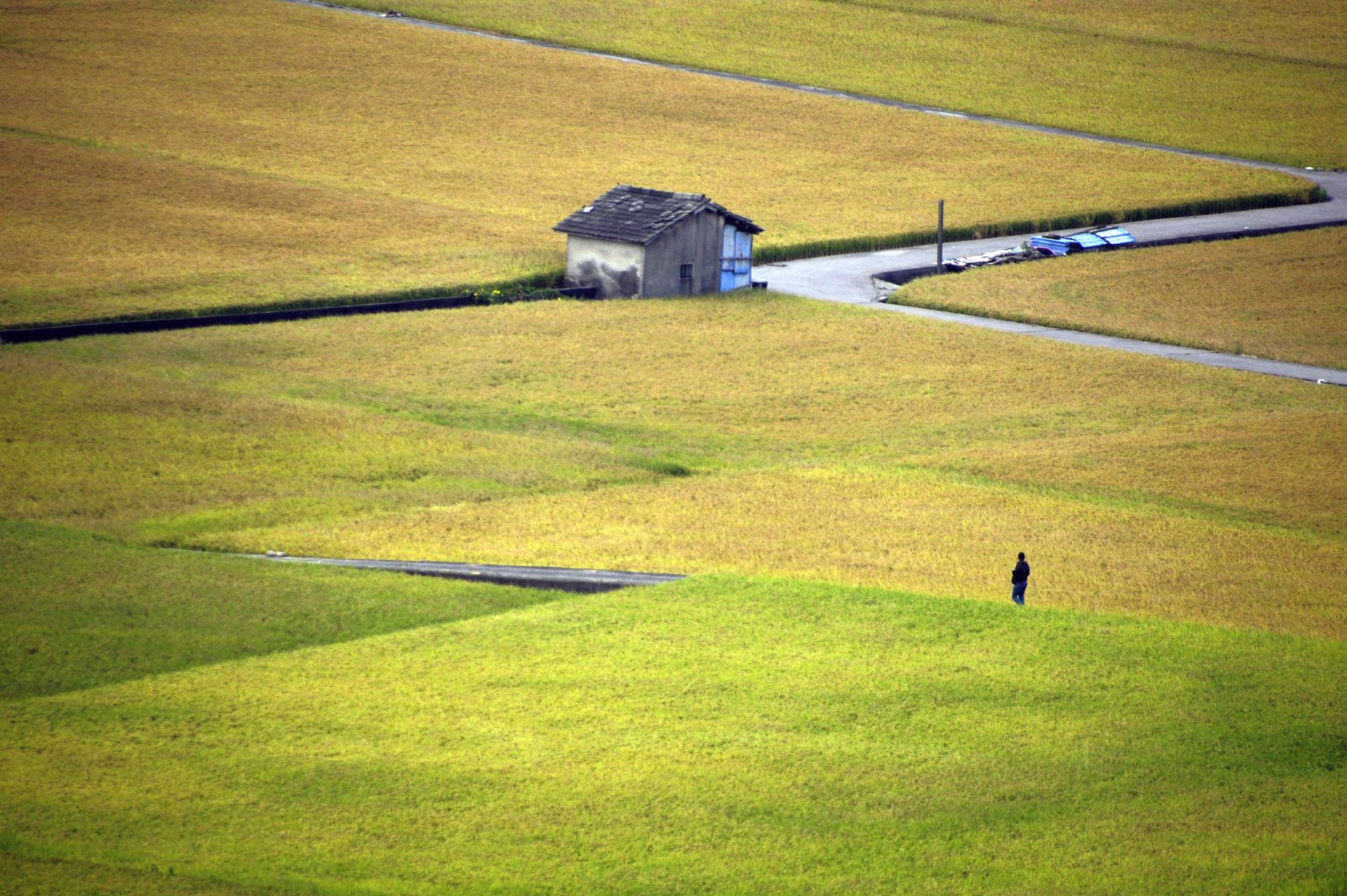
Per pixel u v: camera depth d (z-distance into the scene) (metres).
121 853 50.62
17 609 71.56
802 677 65.94
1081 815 55.38
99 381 110.25
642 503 93.94
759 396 122.69
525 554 82.44
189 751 57.81
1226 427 118.19
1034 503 97.31
